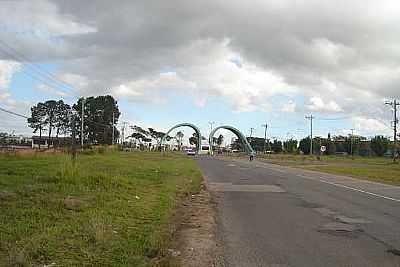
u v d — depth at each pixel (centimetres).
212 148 13712
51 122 10269
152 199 1605
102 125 10644
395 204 1753
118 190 1683
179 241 1008
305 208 1596
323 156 11738
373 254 898
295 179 3127
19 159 3195
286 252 907
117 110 11125
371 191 2320
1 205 1155
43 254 773
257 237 1060
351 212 1507
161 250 863
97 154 5484
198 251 914
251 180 2970
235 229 1163
